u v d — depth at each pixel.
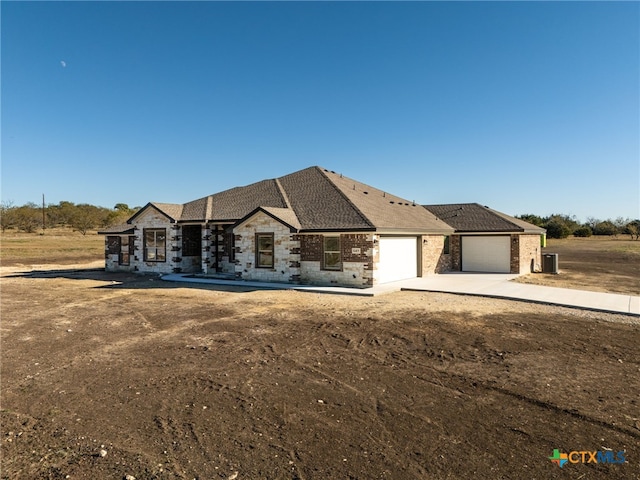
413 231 19.64
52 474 4.30
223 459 4.56
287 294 16.12
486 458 4.55
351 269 17.50
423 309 12.91
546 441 4.90
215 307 13.40
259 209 19.19
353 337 9.60
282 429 5.23
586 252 44.03
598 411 5.70
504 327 10.52
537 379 6.91
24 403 6.06
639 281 20.89
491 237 24.55
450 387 6.58
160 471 4.34
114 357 8.19
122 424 5.39
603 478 4.17
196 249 24.00
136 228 24.48
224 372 7.30
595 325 10.75
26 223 74.88
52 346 8.99
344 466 4.41
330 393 6.36
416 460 4.52
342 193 20.42
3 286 19.09
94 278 22.22
